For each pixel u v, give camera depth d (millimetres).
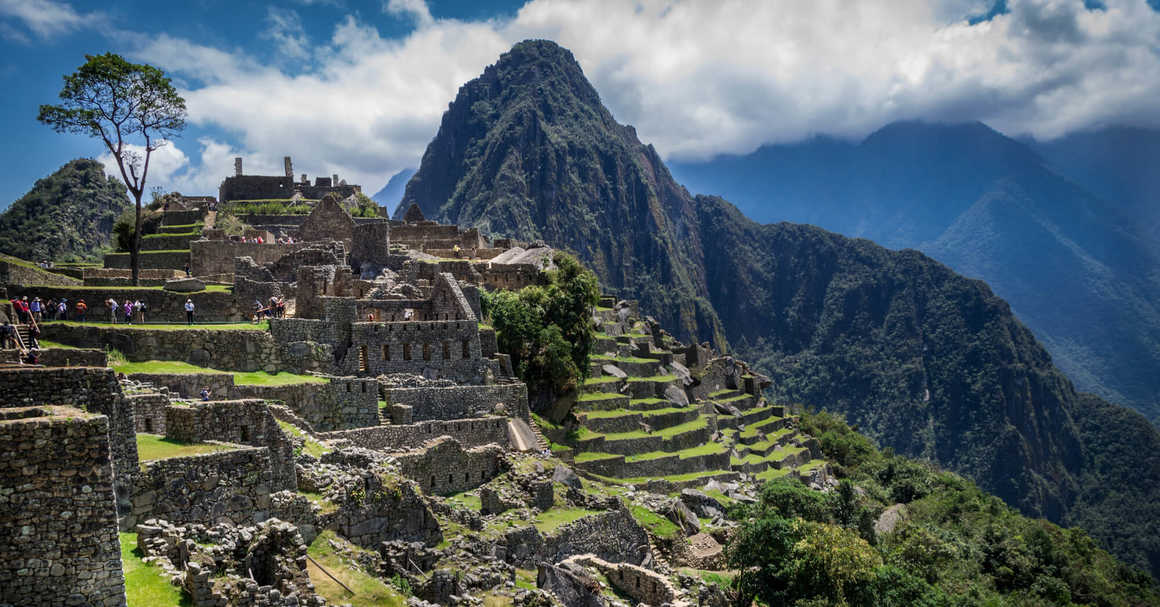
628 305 155125
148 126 71875
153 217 117188
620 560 57094
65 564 21078
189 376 47438
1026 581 120125
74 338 52188
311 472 37219
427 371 65938
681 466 95688
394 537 38281
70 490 21266
